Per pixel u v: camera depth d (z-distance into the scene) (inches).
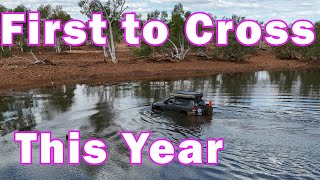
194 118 705.0
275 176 398.3
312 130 594.6
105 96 1076.5
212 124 647.8
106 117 745.0
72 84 1418.6
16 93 1174.3
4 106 927.0
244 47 2479.1
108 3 2273.6
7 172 451.5
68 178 425.4
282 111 767.7
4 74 1620.3
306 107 823.1
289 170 414.9
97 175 429.4
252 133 577.6
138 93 1135.6
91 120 719.7
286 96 1020.5
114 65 2092.8
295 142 523.8
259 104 869.2
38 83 1432.1
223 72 1948.8
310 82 1433.3
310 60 2635.3
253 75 1782.7
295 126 625.0
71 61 2388.0
